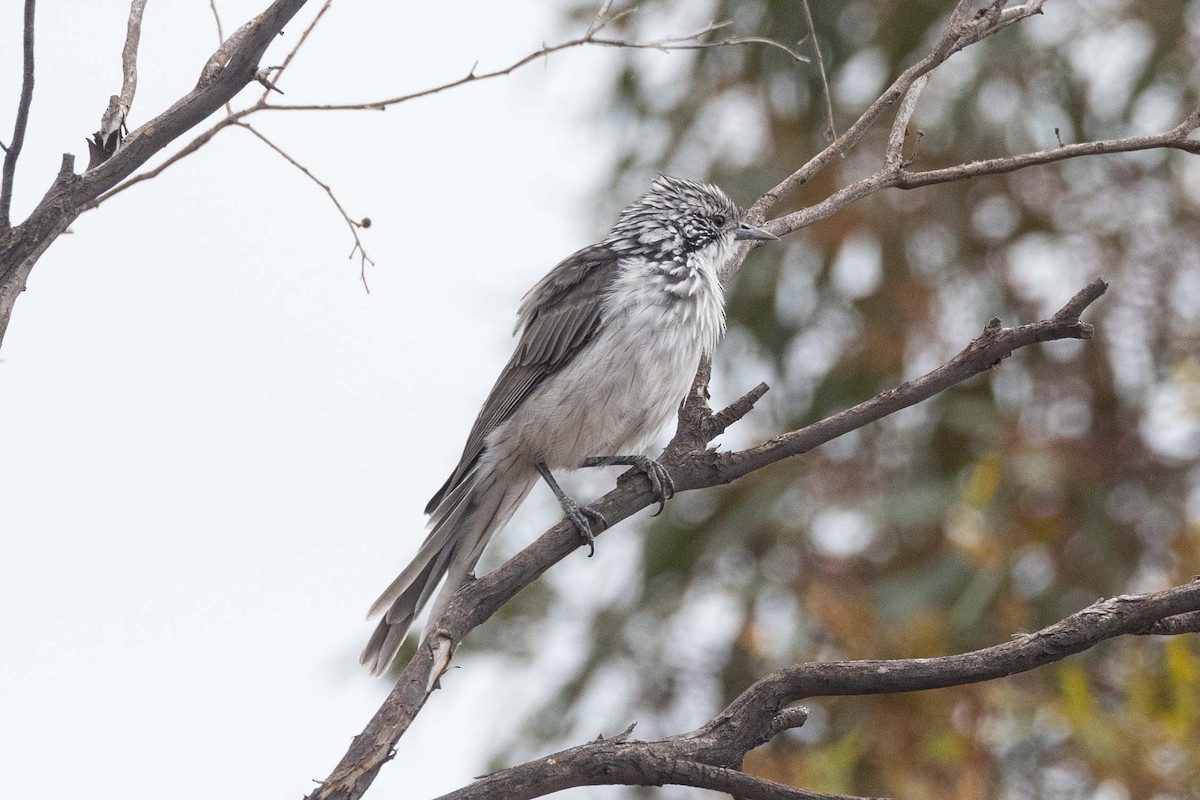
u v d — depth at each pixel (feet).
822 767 31.27
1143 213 45.83
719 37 47.19
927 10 45.88
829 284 46.78
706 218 31.65
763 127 48.70
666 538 44.83
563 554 20.65
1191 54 46.16
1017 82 45.96
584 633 44.93
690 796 37.68
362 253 22.25
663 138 48.98
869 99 46.70
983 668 17.46
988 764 31.17
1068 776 32.19
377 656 26.50
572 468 30.66
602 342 29.78
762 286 45.34
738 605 43.01
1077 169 46.09
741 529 43.83
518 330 32.48
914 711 32.12
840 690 17.70
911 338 45.96
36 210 17.88
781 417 45.93
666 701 43.39
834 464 45.06
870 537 43.57
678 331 30.07
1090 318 44.98
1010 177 45.88
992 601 39.22
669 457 22.50
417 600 27.61
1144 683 30.53
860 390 45.60
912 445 45.21
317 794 16.61
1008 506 42.78
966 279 46.52
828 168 46.34
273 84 19.88
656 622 44.19
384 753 17.22
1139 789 29.43
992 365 19.80
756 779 17.17
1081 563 42.57
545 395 29.84
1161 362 44.11
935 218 46.19
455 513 29.48
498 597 19.80
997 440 43.52
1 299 17.58
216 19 20.51
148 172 19.65
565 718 43.16
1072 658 34.47
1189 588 17.33
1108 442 44.55
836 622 35.94
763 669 39.29
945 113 45.60
